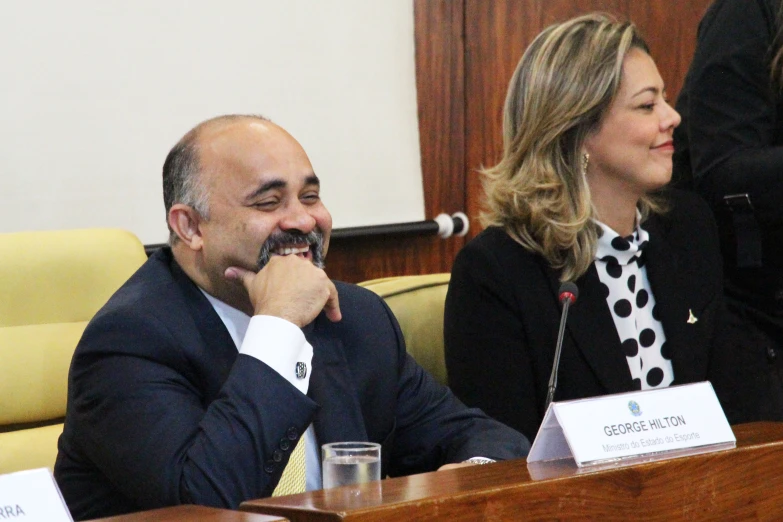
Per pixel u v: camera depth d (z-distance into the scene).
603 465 1.83
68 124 4.30
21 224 4.18
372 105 5.38
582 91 3.20
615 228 3.35
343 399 2.67
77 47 4.32
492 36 5.78
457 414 2.93
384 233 5.33
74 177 4.32
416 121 5.58
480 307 3.21
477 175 5.79
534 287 3.21
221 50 4.77
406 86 5.53
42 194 4.23
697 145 3.56
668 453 1.93
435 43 5.61
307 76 5.10
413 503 1.53
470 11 5.71
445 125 5.68
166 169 2.62
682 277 3.40
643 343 3.33
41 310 3.11
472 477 1.75
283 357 2.34
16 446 2.93
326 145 5.18
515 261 3.23
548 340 3.18
